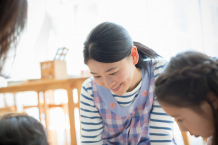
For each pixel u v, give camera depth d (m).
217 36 2.16
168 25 2.25
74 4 2.84
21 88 1.69
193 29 2.19
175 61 0.56
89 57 0.68
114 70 0.68
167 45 2.25
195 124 0.54
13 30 0.54
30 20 2.62
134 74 0.84
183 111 0.53
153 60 0.89
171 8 2.24
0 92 1.79
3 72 0.66
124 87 0.75
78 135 2.27
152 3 2.31
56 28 2.87
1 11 0.50
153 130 0.90
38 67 2.71
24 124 0.61
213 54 2.14
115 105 0.89
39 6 2.72
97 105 0.92
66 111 2.12
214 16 2.18
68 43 2.84
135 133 0.94
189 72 0.51
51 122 2.57
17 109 2.37
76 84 1.40
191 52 0.57
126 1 2.43
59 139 2.16
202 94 0.49
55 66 1.72
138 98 0.88
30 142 0.58
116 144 1.01
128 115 0.90
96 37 0.67
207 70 0.50
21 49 2.52
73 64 2.80
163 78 0.56
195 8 2.18
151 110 0.93
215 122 0.50
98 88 0.89
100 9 2.60
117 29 0.69
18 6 0.51
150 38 2.31
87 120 0.95
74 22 2.85
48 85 1.55
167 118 0.89
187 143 1.09
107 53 0.65
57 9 2.89
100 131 0.98
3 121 0.61
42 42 2.76
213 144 0.55
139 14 2.36
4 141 0.56
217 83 0.48
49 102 2.23
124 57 0.69
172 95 0.53
